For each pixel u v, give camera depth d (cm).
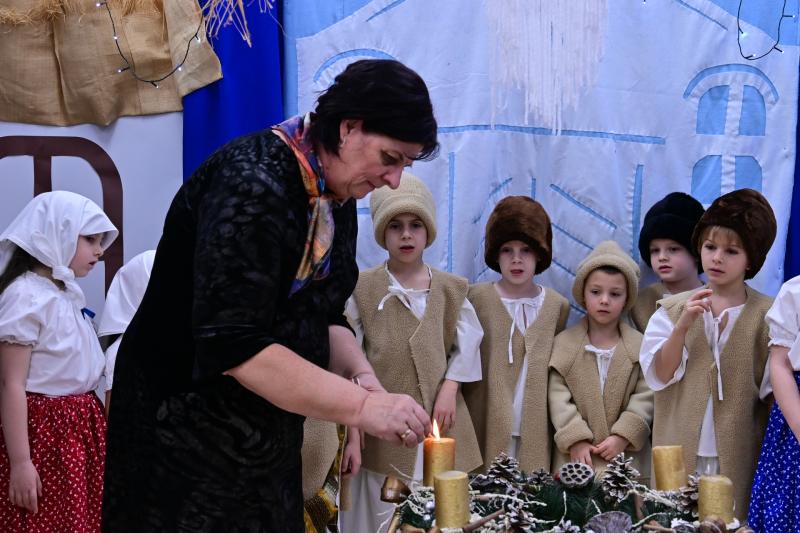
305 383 129
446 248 297
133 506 143
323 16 290
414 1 294
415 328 272
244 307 127
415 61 295
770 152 312
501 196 302
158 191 283
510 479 150
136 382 142
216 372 129
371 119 128
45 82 276
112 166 280
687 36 308
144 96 279
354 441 254
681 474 150
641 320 296
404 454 265
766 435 251
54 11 272
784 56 311
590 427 275
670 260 291
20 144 275
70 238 245
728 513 136
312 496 233
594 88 303
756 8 309
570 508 141
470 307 283
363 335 275
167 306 141
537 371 280
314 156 134
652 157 309
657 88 307
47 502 236
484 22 296
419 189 275
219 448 138
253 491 142
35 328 237
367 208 297
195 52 277
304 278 137
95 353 253
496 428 275
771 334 249
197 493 139
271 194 130
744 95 311
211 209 131
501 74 268
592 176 304
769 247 266
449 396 271
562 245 306
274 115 281
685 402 266
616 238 307
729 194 269
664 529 131
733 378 263
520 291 290
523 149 302
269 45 282
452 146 296
